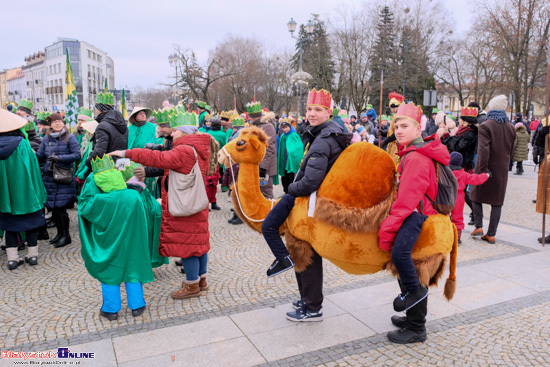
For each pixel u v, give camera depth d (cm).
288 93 4603
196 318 404
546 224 750
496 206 615
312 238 343
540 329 377
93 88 6988
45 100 7531
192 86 3105
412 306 332
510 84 3130
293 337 365
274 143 765
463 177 575
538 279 489
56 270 543
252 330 378
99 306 434
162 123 491
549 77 575
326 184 330
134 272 405
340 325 386
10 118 527
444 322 390
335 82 3769
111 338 368
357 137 593
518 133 1308
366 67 3284
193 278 446
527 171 1477
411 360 331
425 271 317
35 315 416
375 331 375
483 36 3372
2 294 468
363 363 327
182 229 429
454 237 340
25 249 638
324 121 352
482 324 387
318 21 3816
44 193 565
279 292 464
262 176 757
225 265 555
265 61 4556
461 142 653
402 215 305
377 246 325
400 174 319
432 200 321
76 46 6550
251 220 387
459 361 329
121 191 398
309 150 341
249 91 4256
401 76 3241
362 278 499
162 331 379
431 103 1322
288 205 358
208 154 437
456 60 3941
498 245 618
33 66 7938
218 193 1083
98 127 532
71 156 622
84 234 404
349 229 319
